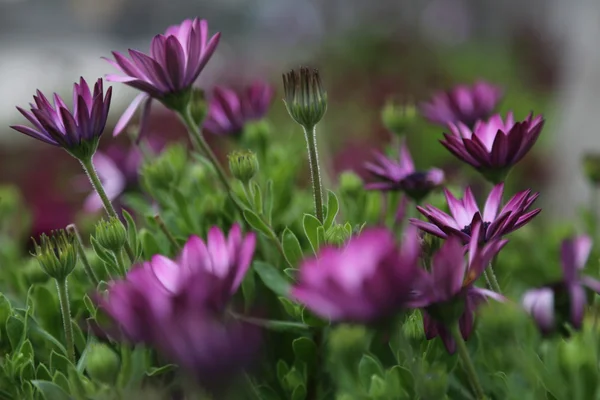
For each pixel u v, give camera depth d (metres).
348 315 0.54
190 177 0.79
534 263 0.81
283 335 0.67
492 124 0.67
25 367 0.62
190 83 0.68
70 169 1.36
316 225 0.64
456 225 0.62
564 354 0.59
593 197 0.83
